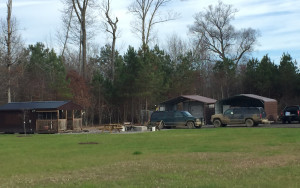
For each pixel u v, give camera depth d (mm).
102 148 19531
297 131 27625
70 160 15273
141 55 46438
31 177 11586
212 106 44594
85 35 50250
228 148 18000
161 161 14102
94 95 47875
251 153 15891
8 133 36781
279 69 53688
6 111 36781
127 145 20781
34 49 50094
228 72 60719
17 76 45125
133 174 11406
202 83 63062
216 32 67438
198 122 37594
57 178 11164
